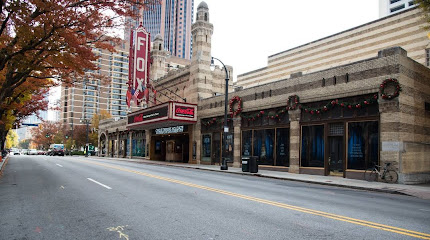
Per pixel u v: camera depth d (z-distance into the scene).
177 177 16.19
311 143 20.17
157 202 8.91
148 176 16.25
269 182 15.51
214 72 35.25
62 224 6.61
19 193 10.74
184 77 36.22
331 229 6.17
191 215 7.30
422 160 16.66
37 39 13.20
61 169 21.27
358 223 6.69
